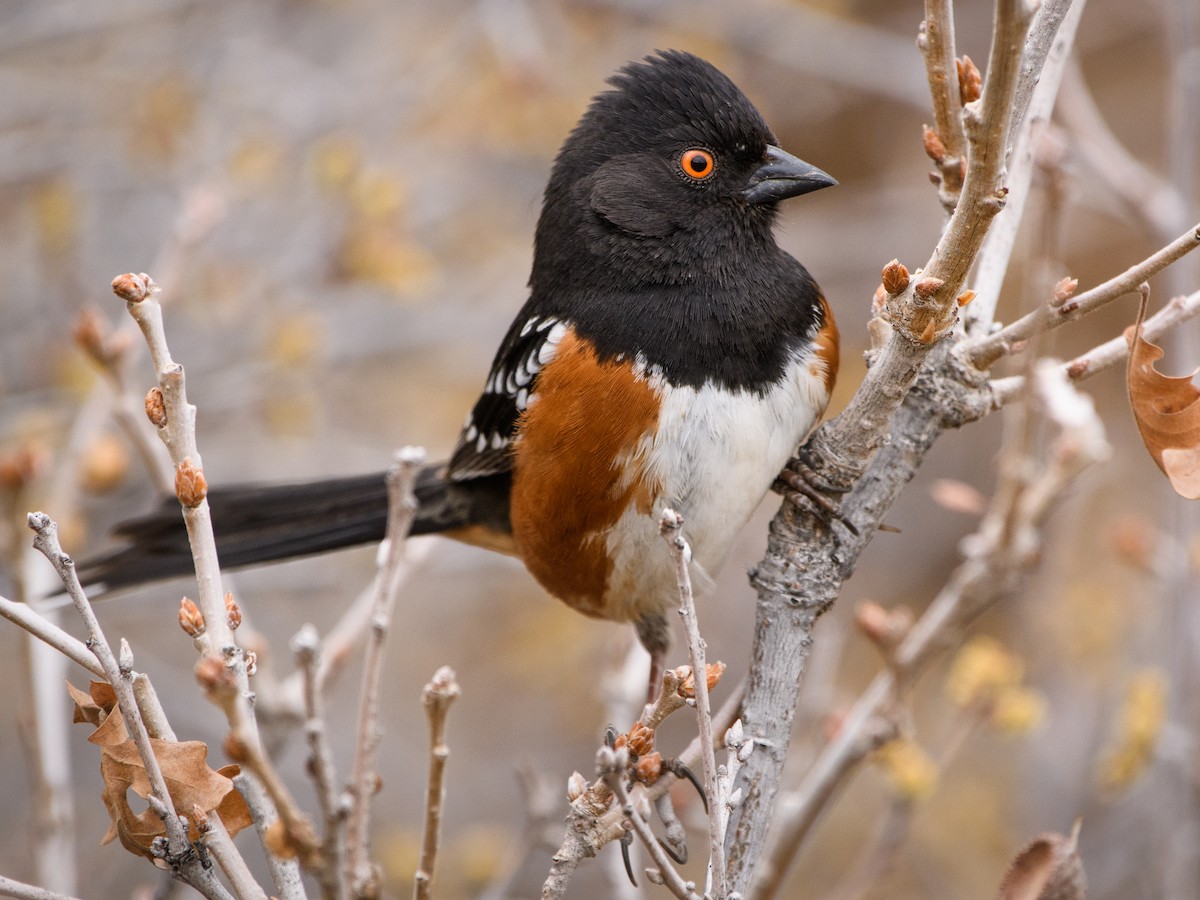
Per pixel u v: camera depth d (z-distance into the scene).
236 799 4.65
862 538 5.51
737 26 13.81
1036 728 8.39
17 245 12.73
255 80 13.08
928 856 11.30
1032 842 4.80
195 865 4.48
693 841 10.77
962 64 5.39
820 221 14.80
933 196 14.43
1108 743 9.21
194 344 12.27
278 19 14.02
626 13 13.79
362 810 4.02
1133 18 15.23
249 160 11.99
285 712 7.14
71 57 13.32
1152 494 12.37
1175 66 8.98
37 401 11.15
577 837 4.51
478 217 14.09
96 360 7.48
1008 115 4.32
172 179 12.27
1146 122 15.47
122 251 12.62
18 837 10.70
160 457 7.58
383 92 13.05
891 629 6.72
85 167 12.59
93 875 10.41
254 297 12.06
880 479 5.57
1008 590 6.74
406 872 10.49
